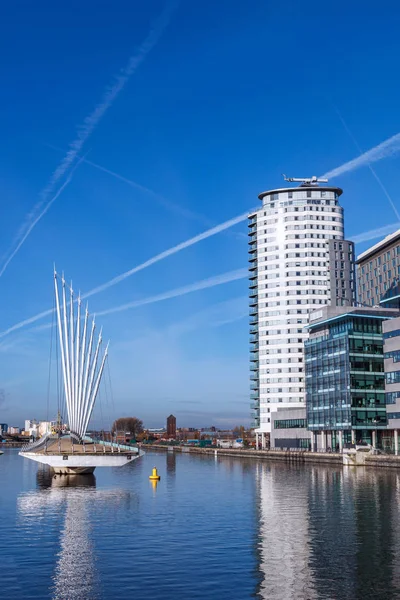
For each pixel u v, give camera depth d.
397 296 168.62
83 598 35.47
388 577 38.78
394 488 86.94
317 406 178.62
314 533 52.94
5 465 176.88
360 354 165.12
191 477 119.31
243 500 77.12
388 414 156.38
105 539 51.44
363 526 56.09
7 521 61.03
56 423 157.25
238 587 37.19
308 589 36.59
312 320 188.62
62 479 116.12
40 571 41.19
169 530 55.47
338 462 148.88
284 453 181.88
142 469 149.50
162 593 36.22
